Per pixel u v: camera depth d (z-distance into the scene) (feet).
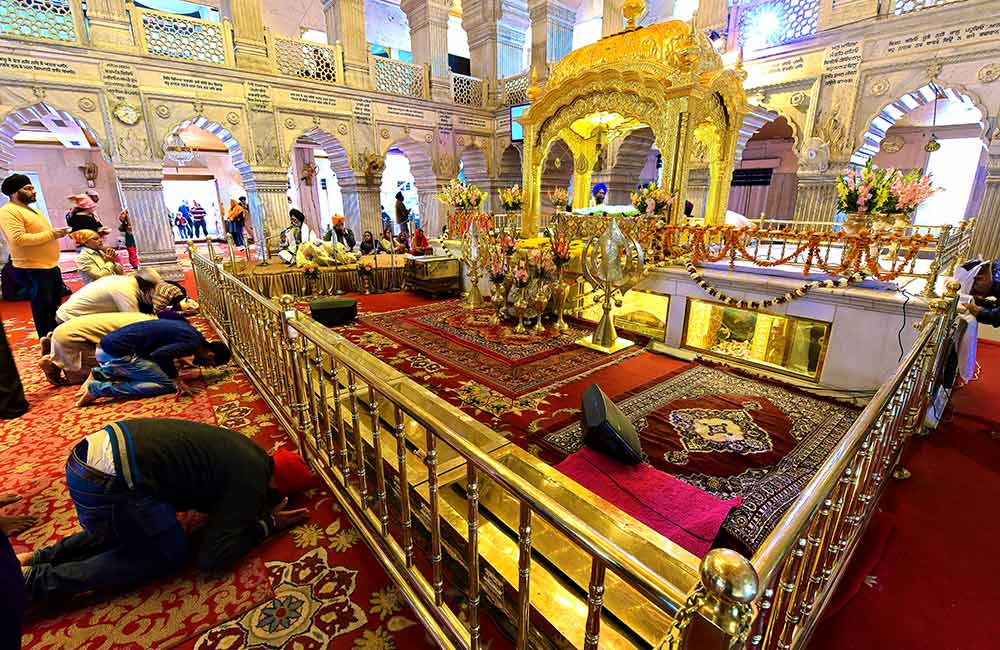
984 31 21.26
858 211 13.94
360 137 37.14
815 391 12.42
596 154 25.36
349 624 5.42
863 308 11.80
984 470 8.98
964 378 11.47
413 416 4.50
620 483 7.25
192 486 5.82
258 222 34.09
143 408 11.02
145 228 28.99
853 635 5.43
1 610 3.86
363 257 30.66
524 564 3.68
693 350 15.85
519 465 7.59
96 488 5.18
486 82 43.83
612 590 5.34
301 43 33.30
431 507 4.67
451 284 24.94
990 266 15.97
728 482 8.11
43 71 24.77
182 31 28.63
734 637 2.18
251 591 5.87
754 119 22.33
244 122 31.60
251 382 12.52
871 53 24.47
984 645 5.28
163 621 5.40
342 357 6.08
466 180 48.96
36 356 14.89
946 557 6.72
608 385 12.67
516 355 15.02
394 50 54.54
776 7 27.63
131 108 27.32
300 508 7.38
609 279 15.17
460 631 4.77
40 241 14.03
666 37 16.96
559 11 38.86
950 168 32.40
